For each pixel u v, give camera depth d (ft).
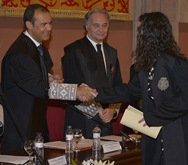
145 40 9.68
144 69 9.65
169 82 9.48
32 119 12.35
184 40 22.25
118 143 12.04
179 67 9.40
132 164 11.87
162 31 9.62
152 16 9.71
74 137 12.16
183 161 9.51
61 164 10.37
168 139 9.49
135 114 9.85
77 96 12.41
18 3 16.11
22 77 12.06
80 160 10.75
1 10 15.78
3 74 12.40
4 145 12.36
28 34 12.63
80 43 14.06
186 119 9.64
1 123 9.42
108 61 14.19
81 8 17.69
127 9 19.25
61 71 17.66
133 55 10.02
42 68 12.73
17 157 10.64
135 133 14.11
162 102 9.50
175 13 20.85
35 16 12.45
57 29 17.49
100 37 13.99
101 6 18.28
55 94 12.57
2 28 16.21
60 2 17.15
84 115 13.67
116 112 14.15
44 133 12.91
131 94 10.77
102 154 11.46
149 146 9.85
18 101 12.28
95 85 13.74
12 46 12.41
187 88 9.33
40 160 10.16
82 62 13.76
